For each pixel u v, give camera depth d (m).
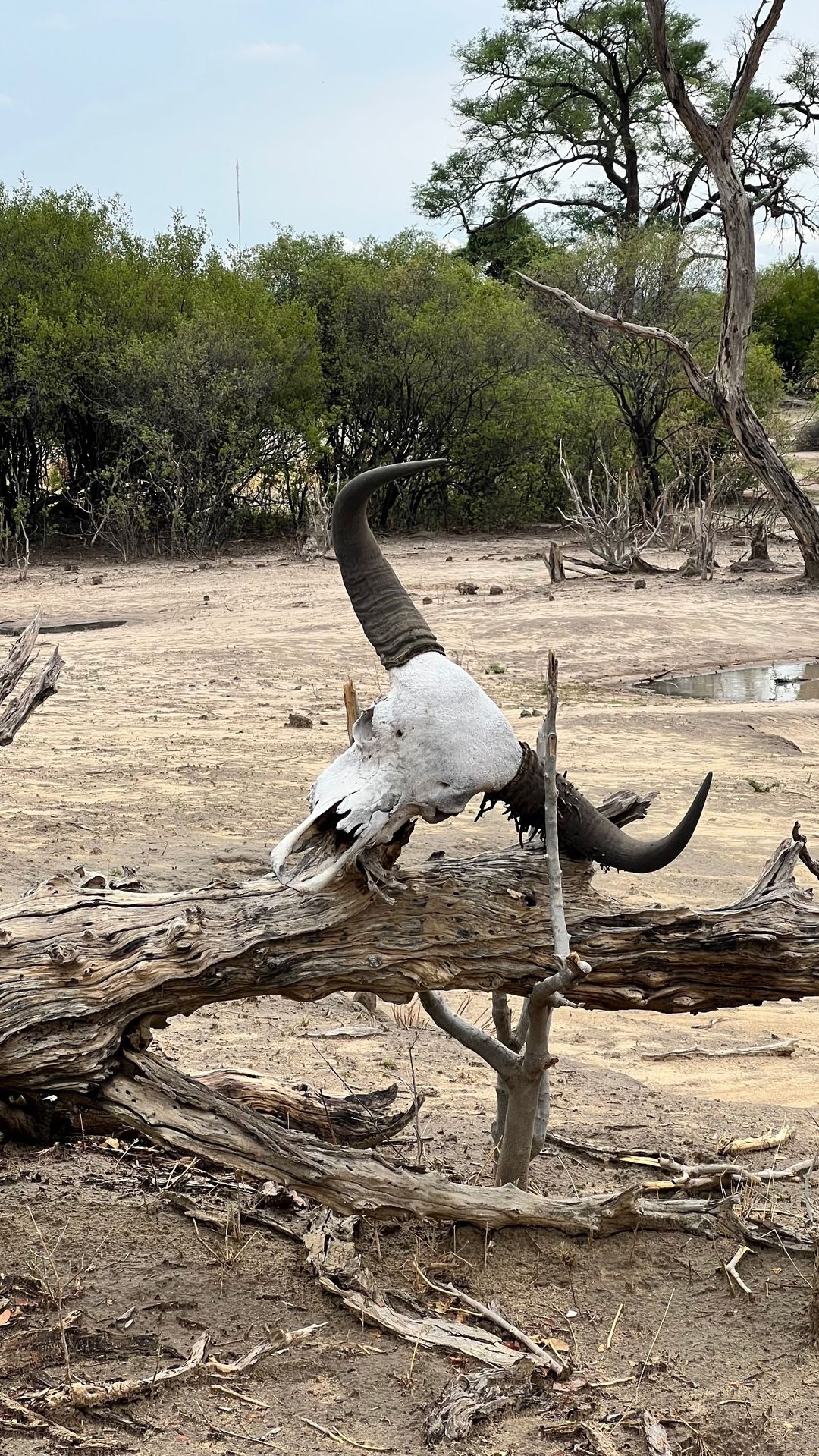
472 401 43.03
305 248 44.72
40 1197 4.41
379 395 42.75
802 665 22.05
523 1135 4.31
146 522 37.53
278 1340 3.65
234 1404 3.39
